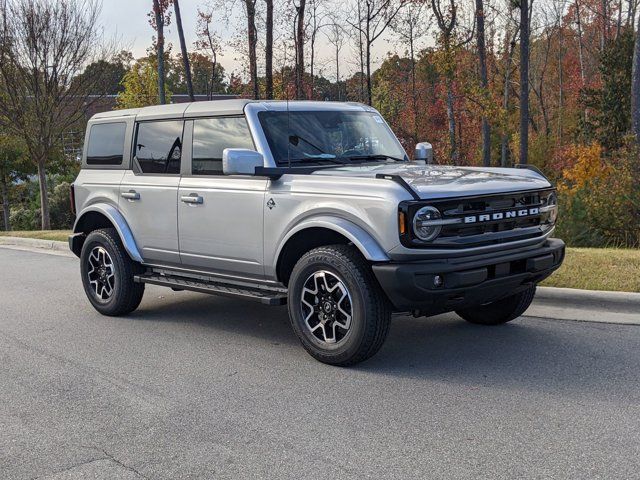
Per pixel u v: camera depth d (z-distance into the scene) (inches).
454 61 1144.2
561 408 180.2
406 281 195.6
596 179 662.5
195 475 149.9
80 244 316.2
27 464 158.1
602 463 148.7
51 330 282.0
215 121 253.3
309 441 165.3
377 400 190.5
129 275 291.9
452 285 198.7
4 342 265.0
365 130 265.9
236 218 241.9
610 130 1300.4
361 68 927.0
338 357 215.9
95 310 317.7
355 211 206.8
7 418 186.5
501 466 148.9
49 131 813.9
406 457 154.9
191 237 259.6
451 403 186.4
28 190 1279.5
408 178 213.6
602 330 250.7
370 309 206.7
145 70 1129.4
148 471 152.6
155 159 276.1
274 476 147.9
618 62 1320.1
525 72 1082.1
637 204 596.1
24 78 776.9
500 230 214.4
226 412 185.8
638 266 320.2
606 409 178.7
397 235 196.9
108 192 294.2
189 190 257.6
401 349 237.3
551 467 147.6
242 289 250.4
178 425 177.9
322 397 194.2
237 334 266.5
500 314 257.4
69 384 213.0
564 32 2126.0
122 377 218.2
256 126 239.0
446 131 1566.2
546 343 238.1
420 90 1563.7
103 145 301.9
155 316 301.0
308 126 250.4
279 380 210.1
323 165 242.7
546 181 234.8
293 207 223.3
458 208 202.5
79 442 169.5
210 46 896.3
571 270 317.4
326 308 218.2
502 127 1307.8
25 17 754.2
